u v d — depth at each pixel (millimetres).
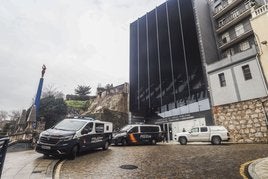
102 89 53188
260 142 17359
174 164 8242
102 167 7660
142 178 6070
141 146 17797
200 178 6035
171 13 35594
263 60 18609
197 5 31938
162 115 30828
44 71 20156
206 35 30188
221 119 21188
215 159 9125
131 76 40500
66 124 11125
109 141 14648
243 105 19406
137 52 41062
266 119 17422
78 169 7207
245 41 27688
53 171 6719
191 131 18719
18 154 10742
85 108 51656
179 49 31672
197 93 26156
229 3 30438
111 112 36688
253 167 6832
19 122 30453
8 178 5406
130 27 45219
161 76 33594
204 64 26609
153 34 38344
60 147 8992
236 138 19344
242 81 19953
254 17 20125
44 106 32281
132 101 38281
